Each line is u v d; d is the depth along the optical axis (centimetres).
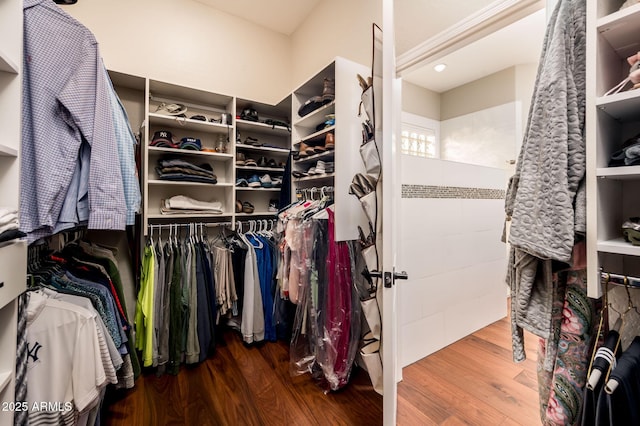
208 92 213
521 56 286
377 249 138
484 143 326
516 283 86
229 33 254
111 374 116
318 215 167
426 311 197
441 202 207
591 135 67
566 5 77
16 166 81
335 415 137
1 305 69
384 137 103
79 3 193
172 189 222
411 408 146
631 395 57
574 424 79
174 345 172
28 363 90
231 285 205
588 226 68
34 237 97
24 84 96
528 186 77
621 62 78
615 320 79
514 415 141
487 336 227
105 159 115
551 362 86
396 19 166
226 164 239
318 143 213
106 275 148
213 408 141
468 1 133
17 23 82
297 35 275
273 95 278
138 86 201
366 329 166
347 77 163
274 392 153
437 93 370
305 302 171
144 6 216
